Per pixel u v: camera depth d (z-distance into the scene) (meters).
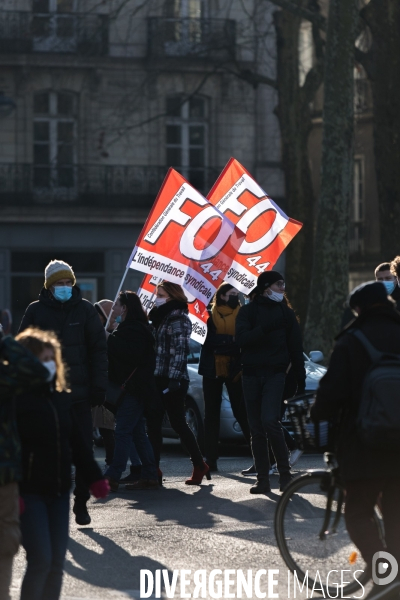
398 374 10.39
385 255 41.81
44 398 10.08
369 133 67.94
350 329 10.85
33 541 9.92
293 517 11.80
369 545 10.63
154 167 62.44
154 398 19.23
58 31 61.56
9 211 59.84
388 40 41.97
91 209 60.81
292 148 48.56
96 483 10.53
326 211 39.22
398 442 10.23
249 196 22.00
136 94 60.81
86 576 12.70
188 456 25.72
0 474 9.62
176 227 21.12
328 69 39.19
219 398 22.06
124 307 19.25
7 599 9.92
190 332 20.23
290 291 48.75
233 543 14.47
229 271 21.56
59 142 62.03
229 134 63.81
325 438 11.19
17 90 61.09
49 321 15.86
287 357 18.47
